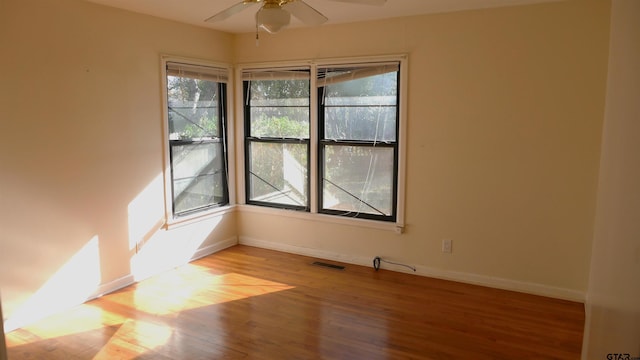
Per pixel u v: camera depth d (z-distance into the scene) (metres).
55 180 3.38
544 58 3.57
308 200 4.83
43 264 3.35
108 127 3.73
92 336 3.11
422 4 3.60
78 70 3.47
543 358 2.85
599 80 3.42
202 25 4.45
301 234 4.88
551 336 3.12
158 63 4.11
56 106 3.34
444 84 3.95
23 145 3.16
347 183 4.59
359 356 2.88
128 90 3.87
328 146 4.62
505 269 3.93
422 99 4.05
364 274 4.31
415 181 4.18
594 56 3.42
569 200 3.62
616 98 1.71
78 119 3.50
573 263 3.67
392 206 4.39
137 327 3.25
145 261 4.18
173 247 4.46
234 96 5.00
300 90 4.70
